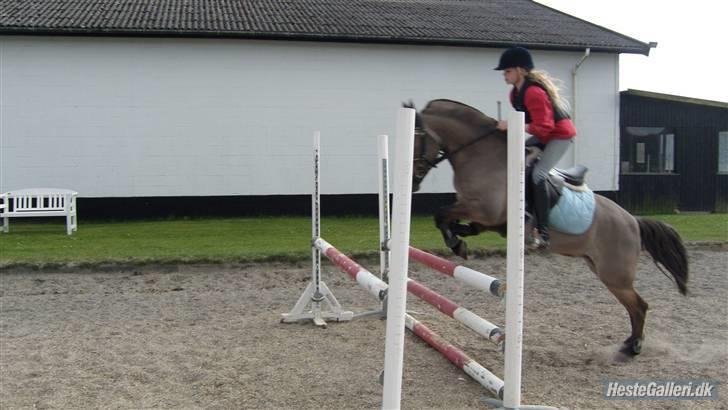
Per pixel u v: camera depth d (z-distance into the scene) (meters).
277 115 15.67
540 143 4.86
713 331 6.30
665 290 8.36
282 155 15.73
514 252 3.75
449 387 4.68
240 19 16.02
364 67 16.00
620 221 5.37
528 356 5.47
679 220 15.21
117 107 14.99
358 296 8.04
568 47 16.47
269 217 15.57
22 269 9.09
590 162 17.22
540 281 8.94
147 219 15.17
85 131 14.89
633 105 17.53
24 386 4.64
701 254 10.97
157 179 15.20
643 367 5.16
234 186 15.55
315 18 16.70
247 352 5.54
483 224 4.90
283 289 8.34
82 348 5.63
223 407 4.25
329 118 15.91
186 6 16.89
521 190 3.69
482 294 8.14
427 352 5.62
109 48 14.89
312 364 5.20
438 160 4.93
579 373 5.00
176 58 15.18
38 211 12.21
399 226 2.97
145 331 6.23
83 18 15.00
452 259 10.20
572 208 5.07
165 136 15.20
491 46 16.27
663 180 17.78
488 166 4.78
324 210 15.99
